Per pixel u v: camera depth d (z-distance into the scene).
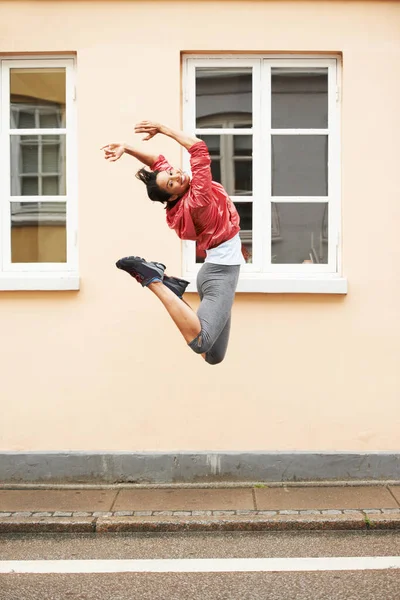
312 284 7.39
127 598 5.01
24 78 7.60
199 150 5.20
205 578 5.33
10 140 7.61
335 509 6.58
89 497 7.04
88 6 7.42
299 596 4.99
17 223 7.63
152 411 7.50
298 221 7.58
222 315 5.38
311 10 7.40
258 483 7.37
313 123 7.56
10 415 7.52
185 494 7.11
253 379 7.48
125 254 7.48
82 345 7.50
